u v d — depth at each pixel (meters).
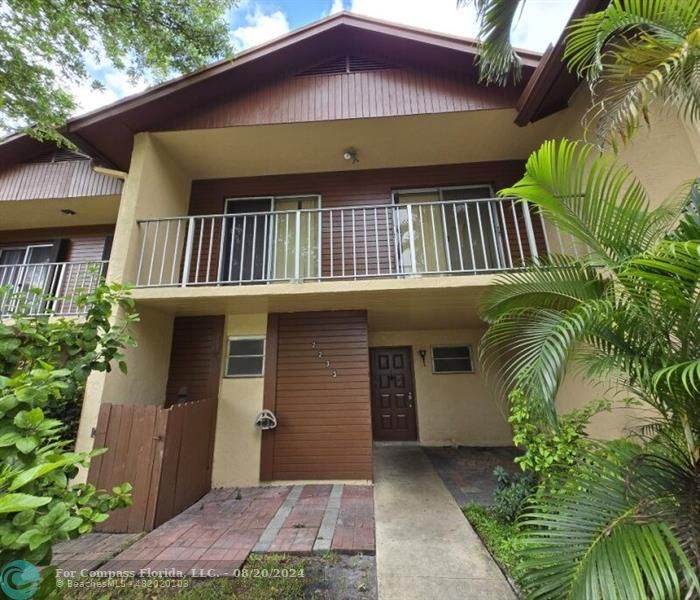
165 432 3.42
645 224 1.81
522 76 4.41
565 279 2.03
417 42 4.74
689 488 1.46
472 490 4.03
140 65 5.05
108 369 2.33
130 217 4.43
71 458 1.22
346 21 4.96
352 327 4.89
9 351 1.92
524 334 1.97
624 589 1.22
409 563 2.53
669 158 2.66
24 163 6.31
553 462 2.71
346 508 3.60
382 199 5.64
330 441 4.55
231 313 5.02
